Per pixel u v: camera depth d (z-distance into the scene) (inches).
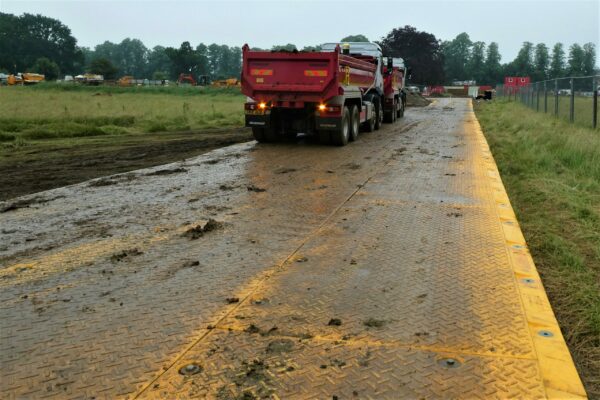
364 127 658.2
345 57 504.1
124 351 123.3
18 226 233.5
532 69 6742.1
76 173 374.6
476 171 360.2
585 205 270.4
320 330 132.0
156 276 170.9
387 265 178.2
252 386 108.4
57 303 150.7
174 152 484.4
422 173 353.4
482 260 182.5
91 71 5339.6
